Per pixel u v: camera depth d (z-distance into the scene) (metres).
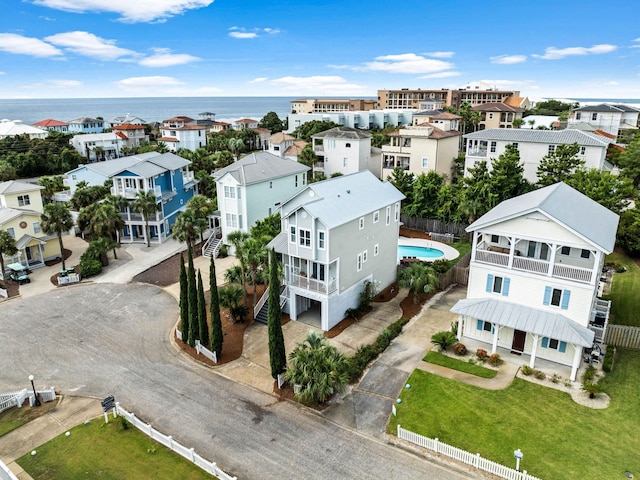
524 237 26.30
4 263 43.81
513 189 49.03
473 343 29.20
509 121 99.62
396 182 57.91
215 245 48.78
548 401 23.39
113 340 31.66
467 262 42.31
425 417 22.69
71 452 21.16
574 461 19.50
